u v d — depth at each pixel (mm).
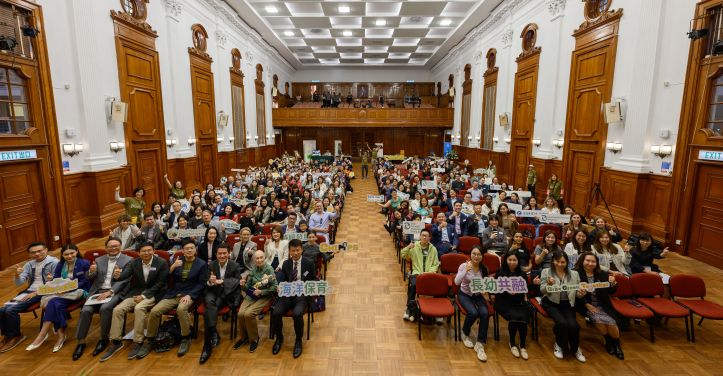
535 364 3869
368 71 28125
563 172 9977
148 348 4043
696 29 6246
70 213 7207
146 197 9492
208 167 13109
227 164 14703
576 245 5062
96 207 7668
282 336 4145
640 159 7430
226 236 5852
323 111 23203
